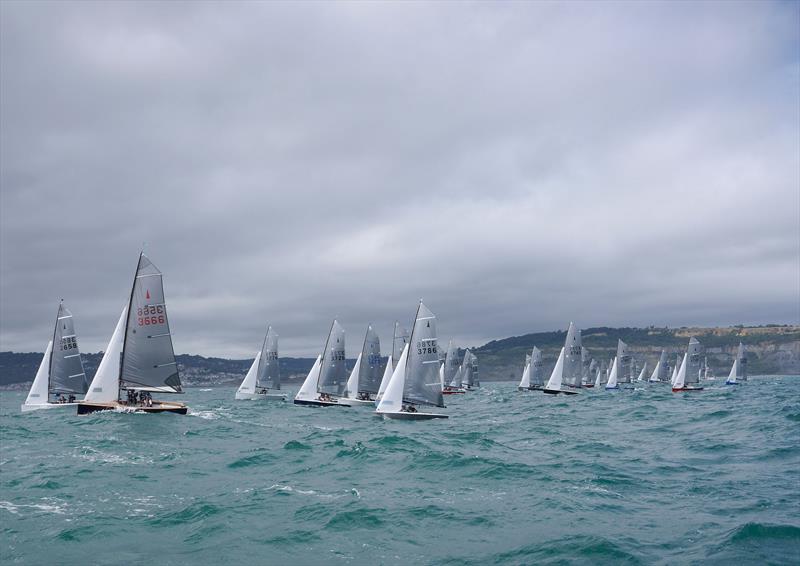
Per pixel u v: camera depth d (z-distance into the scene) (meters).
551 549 14.16
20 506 18.47
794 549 13.62
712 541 14.34
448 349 125.19
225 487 21.12
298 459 27.16
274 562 13.65
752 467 23.50
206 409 60.09
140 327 46.34
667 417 47.81
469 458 26.20
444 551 14.29
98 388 47.47
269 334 83.12
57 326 58.44
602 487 20.80
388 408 46.91
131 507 18.30
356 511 17.58
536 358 117.75
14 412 65.06
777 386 134.38
